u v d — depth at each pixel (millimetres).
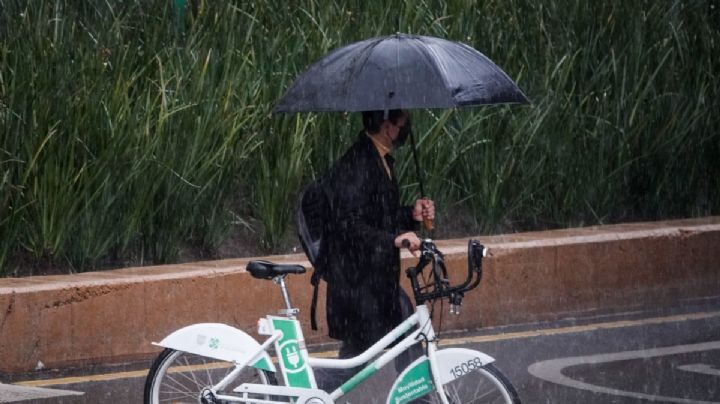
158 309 22016
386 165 15789
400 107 15055
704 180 31203
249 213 27078
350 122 27438
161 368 15906
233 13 29141
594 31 32062
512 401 15031
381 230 15414
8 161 24062
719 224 27938
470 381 15383
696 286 27297
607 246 26125
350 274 15531
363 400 19031
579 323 24984
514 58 30672
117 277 22000
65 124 24766
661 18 33062
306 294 23344
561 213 29188
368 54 15508
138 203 24516
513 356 22031
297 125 26234
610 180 29641
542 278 25328
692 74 32469
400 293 15914
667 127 30578
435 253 14875
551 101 29922
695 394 19344
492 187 28062
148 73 27469
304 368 15016
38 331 20984
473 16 30875
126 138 24734
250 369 15438
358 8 30719
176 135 25688
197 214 25578
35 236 23891
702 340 23234
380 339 15617
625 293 26359
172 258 25109
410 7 30234
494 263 24766
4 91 25000
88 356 21438
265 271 15203
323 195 15547
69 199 23922
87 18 29094
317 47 28828
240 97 27438
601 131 30000
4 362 20703
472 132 28578
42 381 20312
